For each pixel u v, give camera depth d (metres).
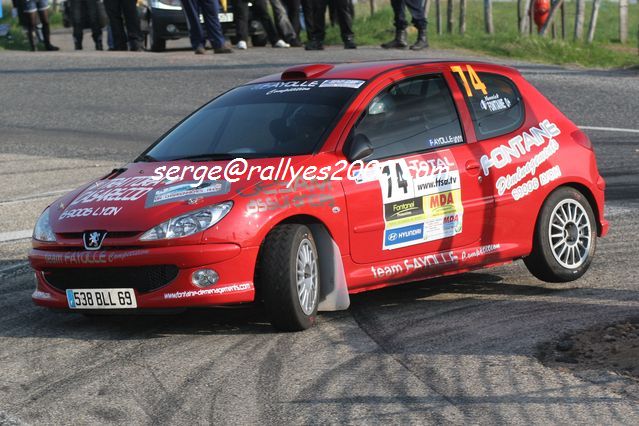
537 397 7.88
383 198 10.64
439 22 38.56
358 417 7.63
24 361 9.39
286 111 11.12
